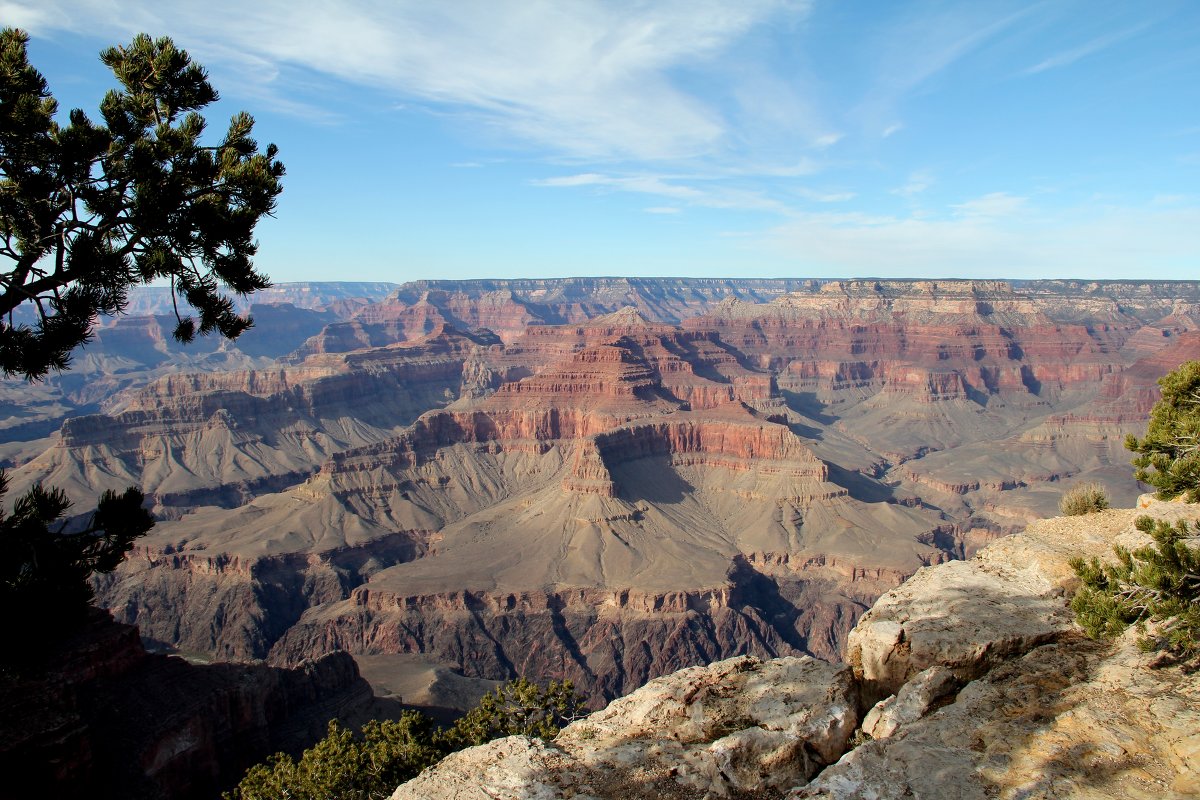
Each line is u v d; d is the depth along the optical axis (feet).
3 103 69.72
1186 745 52.65
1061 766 53.67
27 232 70.85
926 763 57.67
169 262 72.08
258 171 74.69
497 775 69.00
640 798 64.64
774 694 74.95
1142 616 65.98
